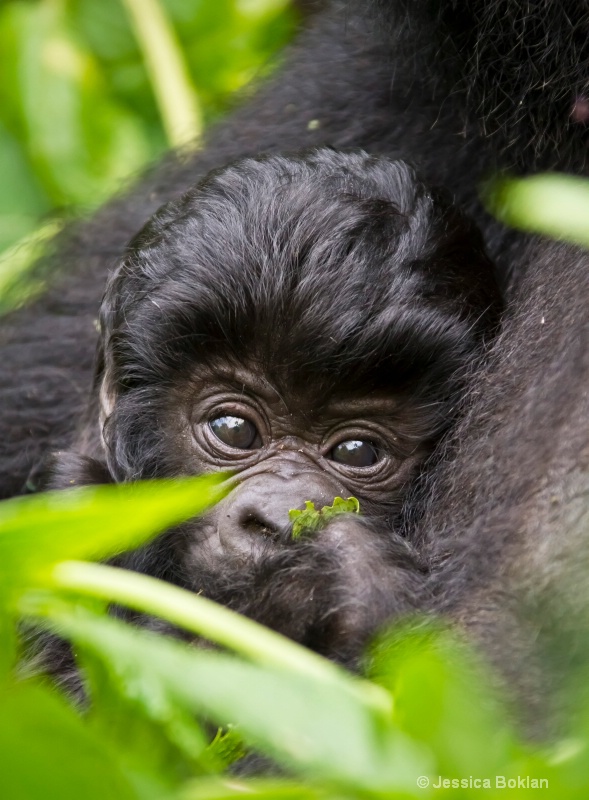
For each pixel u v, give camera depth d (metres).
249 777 3.71
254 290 5.27
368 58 6.96
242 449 5.48
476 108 5.75
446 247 5.46
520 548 3.72
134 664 2.86
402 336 5.21
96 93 9.27
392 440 5.41
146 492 2.60
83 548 2.71
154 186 7.86
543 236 5.21
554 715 3.20
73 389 7.59
